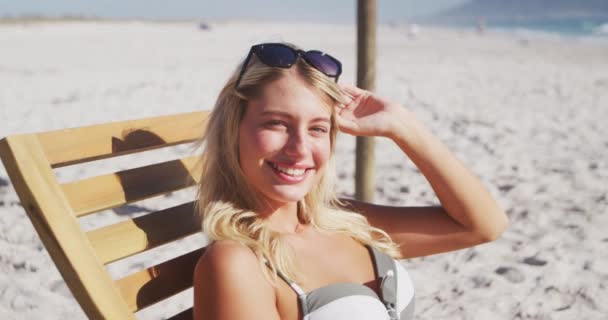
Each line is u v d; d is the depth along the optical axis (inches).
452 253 149.3
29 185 52.8
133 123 67.5
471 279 135.1
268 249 59.3
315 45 1246.3
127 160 226.2
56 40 1284.4
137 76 519.5
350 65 715.4
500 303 124.0
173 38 1513.3
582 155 262.4
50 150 57.5
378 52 1010.1
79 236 53.7
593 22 4084.6
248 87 59.6
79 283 52.1
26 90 417.7
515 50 1142.3
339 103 63.1
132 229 61.9
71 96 389.4
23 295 119.6
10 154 53.4
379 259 67.9
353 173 224.4
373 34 137.0
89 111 334.3
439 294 128.2
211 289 56.3
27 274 129.6
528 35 2281.0
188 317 65.5
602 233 163.9
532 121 346.3
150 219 64.1
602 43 1578.5
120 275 130.9
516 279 134.6
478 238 73.1
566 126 333.4
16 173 53.1
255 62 59.8
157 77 513.0
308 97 59.5
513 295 127.4
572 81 566.9
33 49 929.5
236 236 58.9
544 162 248.5
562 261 143.9
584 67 742.5
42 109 334.3
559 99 444.1
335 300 58.7
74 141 60.3
